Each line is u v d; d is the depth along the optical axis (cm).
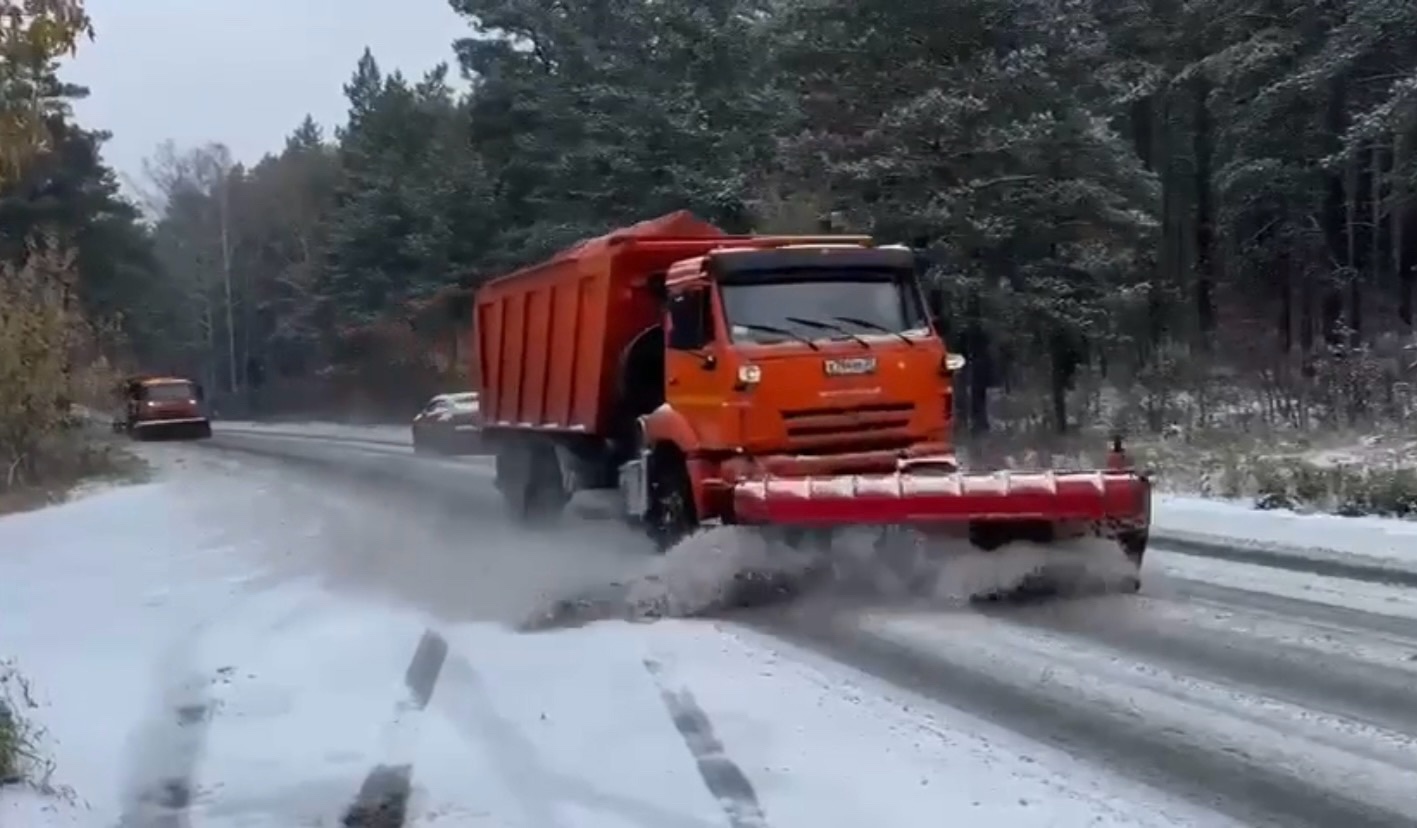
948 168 3334
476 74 5384
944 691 894
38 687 943
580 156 4609
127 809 685
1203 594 1247
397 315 6688
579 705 863
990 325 3312
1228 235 4716
